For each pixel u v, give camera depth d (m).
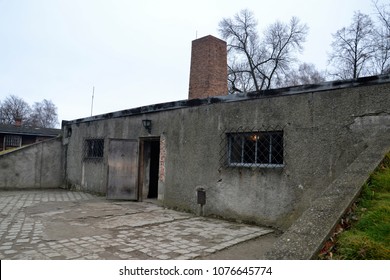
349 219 3.23
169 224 6.58
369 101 5.43
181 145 8.61
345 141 5.62
